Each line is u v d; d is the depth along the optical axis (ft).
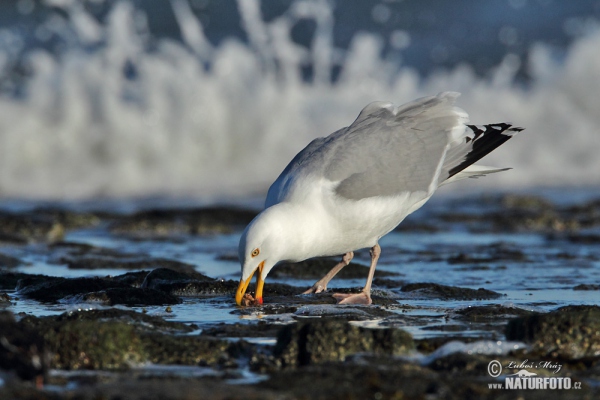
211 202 67.21
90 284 32.07
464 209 62.03
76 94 80.43
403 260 42.52
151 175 77.66
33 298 31.50
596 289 34.37
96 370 22.21
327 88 89.61
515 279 36.83
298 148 80.53
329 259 39.55
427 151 32.60
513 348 23.70
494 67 96.89
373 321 27.68
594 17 105.29
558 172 79.41
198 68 84.74
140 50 87.35
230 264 41.70
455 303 31.30
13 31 88.22
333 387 20.22
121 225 53.52
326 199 30.37
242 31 94.32
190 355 23.16
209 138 79.87
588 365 22.71
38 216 57.21
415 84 91.91
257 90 83.87
